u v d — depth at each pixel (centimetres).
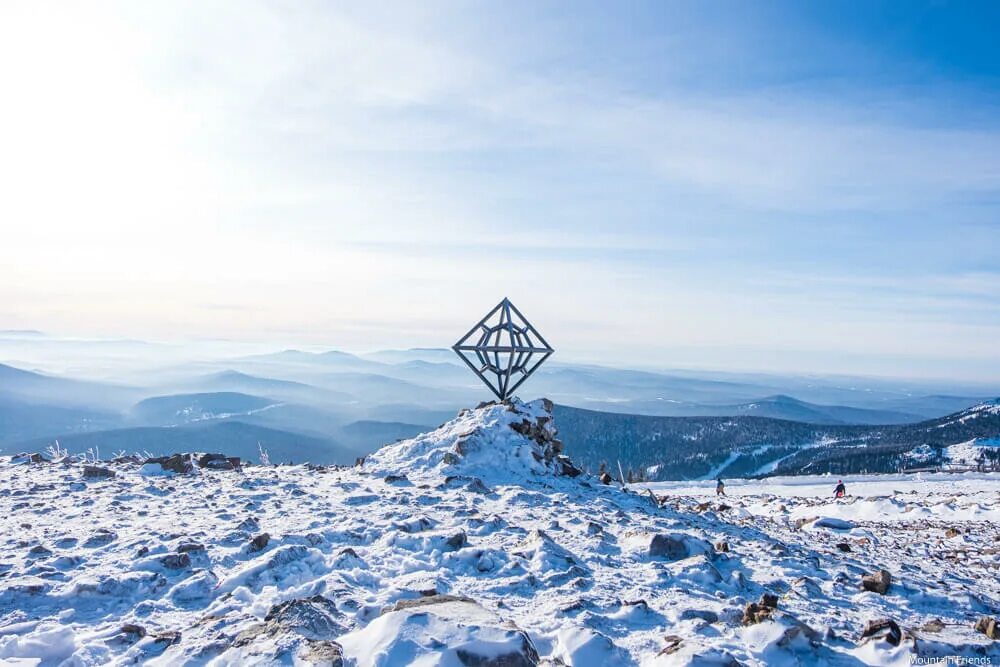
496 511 1248
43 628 582
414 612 521
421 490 1420
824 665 580
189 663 487
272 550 831
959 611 860
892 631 629
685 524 1295
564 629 588
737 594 803
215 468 1814
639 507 1498
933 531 1938
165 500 1249
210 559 810
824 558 1120
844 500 2744
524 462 1728
